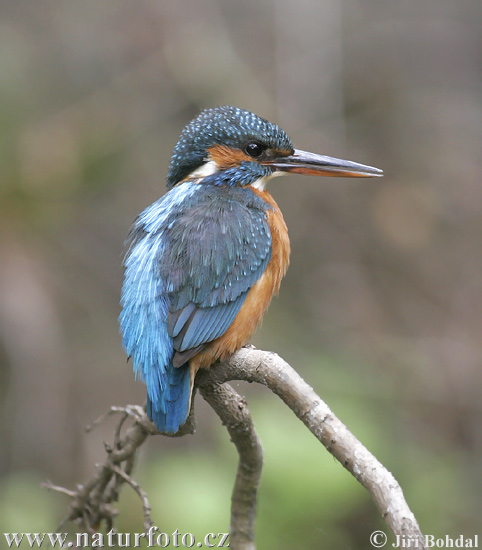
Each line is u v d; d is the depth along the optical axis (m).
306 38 13.63
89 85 13.28
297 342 12.68
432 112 14.57
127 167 12.91
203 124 7.02
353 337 12.87
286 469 8.30
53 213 12.25
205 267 6.14
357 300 13.20
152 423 5.87
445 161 14.20
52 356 11.43
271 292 6.66
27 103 12.72
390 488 4.34
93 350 12.01
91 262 12.48
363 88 14.49
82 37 13.57
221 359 6.12
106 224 12.66
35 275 11.76
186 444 11.03
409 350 12.64
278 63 13.52
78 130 12.76
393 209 13.71
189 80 13.13
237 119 7.03
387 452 10.46
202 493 8.63
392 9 14.98
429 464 10.62
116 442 5.98
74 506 6.23
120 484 6.09
